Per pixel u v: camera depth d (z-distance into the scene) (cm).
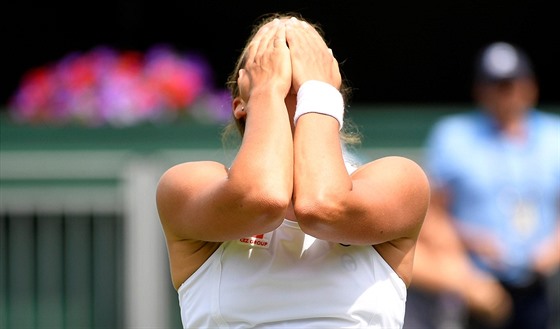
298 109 994
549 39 3541
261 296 989
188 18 3531
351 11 3525
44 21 3525
